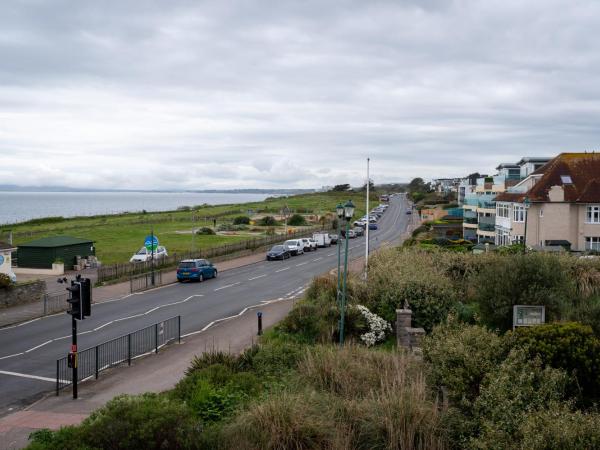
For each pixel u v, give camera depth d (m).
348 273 28.56
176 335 22.27
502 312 19.20
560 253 27.73
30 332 23.47
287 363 15.08
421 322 20.58
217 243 63.97
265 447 9.30
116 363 18.23
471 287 24.88
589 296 21.45
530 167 63.00
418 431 9.52
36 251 42.72
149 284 37.38
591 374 11.48
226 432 9.60
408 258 27.91
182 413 9.32
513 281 19.50
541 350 11.58
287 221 94.56
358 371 12.54
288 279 40.09
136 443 8.61
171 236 72.19
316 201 169.12
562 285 19.88
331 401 10.71
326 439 9.51
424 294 21.31
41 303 30.39
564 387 10.59
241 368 14.88
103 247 60.41
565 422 7.77
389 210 136.50
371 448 9.54
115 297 32.56
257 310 27.95
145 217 107.06
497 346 11.50
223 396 11.91
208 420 11.13
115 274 39.12
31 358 19.23
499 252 31.67
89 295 15.12
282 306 28.94
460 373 10.71
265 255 57.00
